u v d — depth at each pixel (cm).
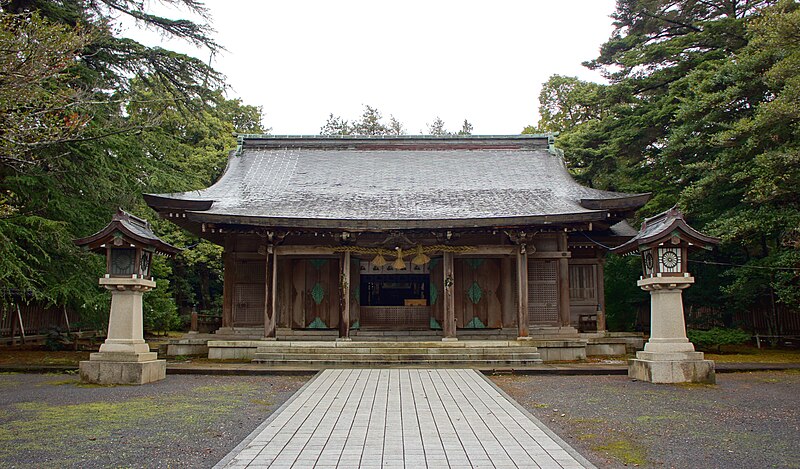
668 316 1259
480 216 1783
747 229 1805
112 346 1238
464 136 2481
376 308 2017
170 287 3594
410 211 1862
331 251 1805
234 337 1845
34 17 923
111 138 1806
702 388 1159
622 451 690
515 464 621
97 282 1870
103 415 880
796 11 1470
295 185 2144
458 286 2000
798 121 1648
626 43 2745
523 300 1766
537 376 1398
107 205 1950
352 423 823
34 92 938
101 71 1892
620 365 1516
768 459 655
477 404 972
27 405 962
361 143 2473
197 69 1961
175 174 2152
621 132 2648
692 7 2617
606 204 1808
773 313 2308
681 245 1248
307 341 1747
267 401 1037
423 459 639
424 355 1577
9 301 1856
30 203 1748
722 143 1823
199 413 903
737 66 1880
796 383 1240
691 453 680
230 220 1675
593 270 2100
